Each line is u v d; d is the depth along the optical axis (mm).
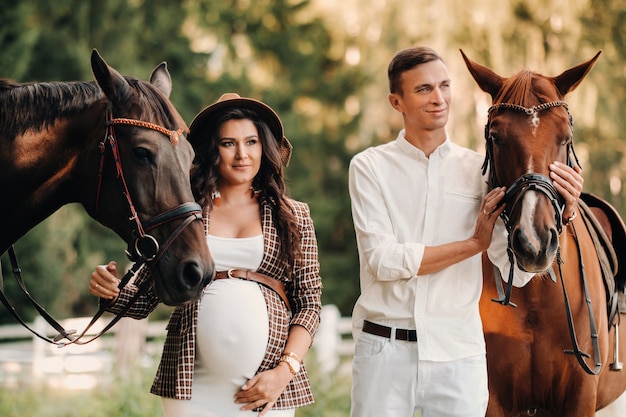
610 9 13695
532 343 4527
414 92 4059
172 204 3602
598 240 4961
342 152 21766
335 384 9172
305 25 21266
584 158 14273
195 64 18547
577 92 13055
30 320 16594
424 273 3953
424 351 3955
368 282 4148
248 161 3881
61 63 15891
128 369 10125
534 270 3936
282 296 3877
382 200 4129
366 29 14781
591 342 4559
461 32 12680
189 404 3697
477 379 4008
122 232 3719
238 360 3693
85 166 3779
